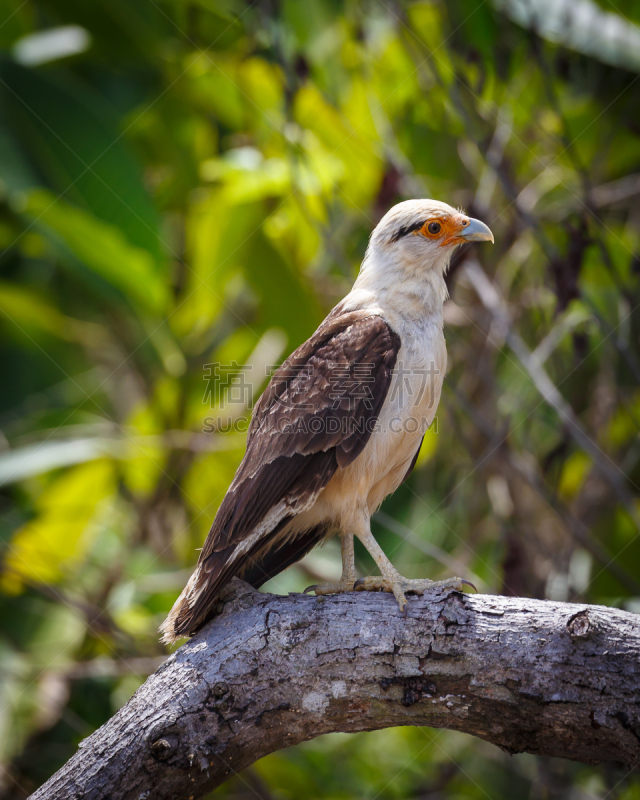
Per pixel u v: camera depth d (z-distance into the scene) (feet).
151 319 39.29
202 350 40.88
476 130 35.99
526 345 39.78
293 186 34.45
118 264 36.19
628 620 19.75
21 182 37.22
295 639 20.77
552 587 35.70
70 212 34.04
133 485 41.16
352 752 40.27
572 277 31.73
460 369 40.09
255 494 24.52
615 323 38.01
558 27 34.24
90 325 45.44
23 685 36.83
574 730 19.34
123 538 42.34
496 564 37.14
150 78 43.21
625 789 34.40
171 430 40.09
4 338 45.73
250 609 21.89
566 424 32.81
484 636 20.03
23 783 35.78
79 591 38.86
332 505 25.77
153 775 19.84
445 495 39.81
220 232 36.86
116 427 41.45
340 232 41.11
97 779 19.76
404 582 24.02
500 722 19.92
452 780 39.83
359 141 36.17
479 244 37.60
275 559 27.76
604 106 37.19
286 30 38.96
